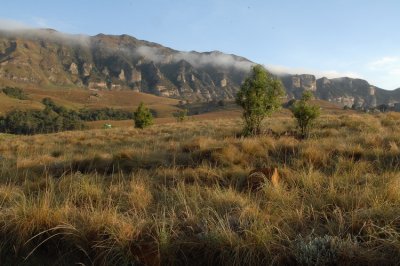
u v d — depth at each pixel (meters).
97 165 9.83
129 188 7.04
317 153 8.99
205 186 6.92
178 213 5.57
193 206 5.69
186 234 4.88
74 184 7.09
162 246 4.52
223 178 7.75
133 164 9.42
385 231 4.33
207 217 5.17
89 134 28.23
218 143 11.60
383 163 8.34
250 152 10.10
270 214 5.33
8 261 4.81
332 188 5.94
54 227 5.09
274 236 4.57
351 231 4.71
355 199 5.52
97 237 4.83
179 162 9.86
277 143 10.95
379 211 4.87
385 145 10.25
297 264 4.26
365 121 17.91
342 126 17.86
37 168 10.27
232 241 4.49
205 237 4.62
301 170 7.53
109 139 21.70
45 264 4.70
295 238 4.54
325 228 4.86
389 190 5.59
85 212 5.46
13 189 6.98
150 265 4.42
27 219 5.17
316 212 5.29
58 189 7.11
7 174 9.16
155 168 9.20
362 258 4.08
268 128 17.67
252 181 6.91
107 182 7.90
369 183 6.30
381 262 4.05
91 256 4.72
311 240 4.39
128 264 4.49
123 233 4.70
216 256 4.51
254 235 4.49
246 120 16.77
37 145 19.09
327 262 4.12
